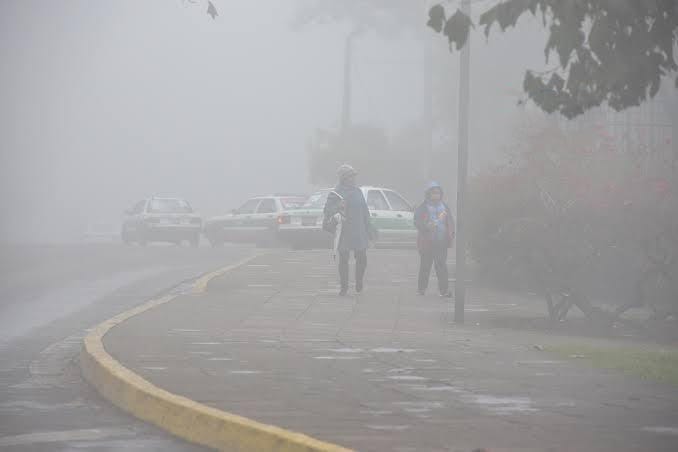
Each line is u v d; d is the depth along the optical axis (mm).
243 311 40906
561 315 40875
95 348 29391
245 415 20562
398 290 51125
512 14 21672
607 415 21062
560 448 17969
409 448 17828
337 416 20641
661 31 21812
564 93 22562
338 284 52844
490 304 47281
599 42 21531
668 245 43875
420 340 33562
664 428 19781
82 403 24422
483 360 29016
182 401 21359
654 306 44406
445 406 21891
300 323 37500
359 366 27516
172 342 31375
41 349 34156
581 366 28031
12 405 24094
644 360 29484
